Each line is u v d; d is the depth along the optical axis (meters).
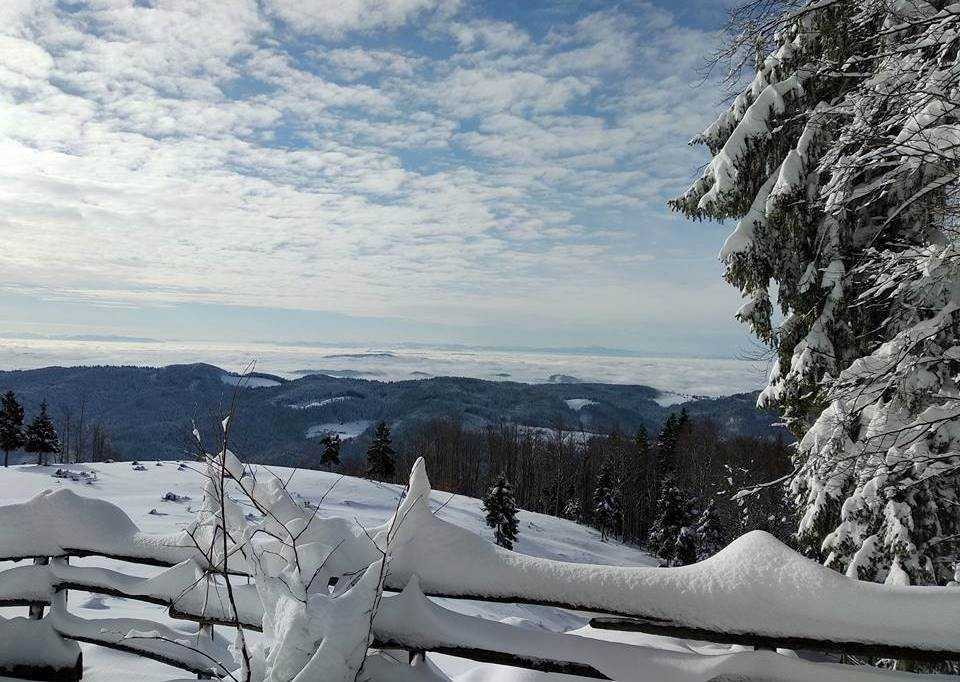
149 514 26.92
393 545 2.78
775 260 7.53
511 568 2.65
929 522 6.18
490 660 2.54
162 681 3.44
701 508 50.91
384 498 40.59
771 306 7.65
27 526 3.32
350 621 2.43
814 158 7.14
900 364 5.77
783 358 7.75
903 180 6.45
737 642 2.37
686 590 2.44
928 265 5.31
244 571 2.92
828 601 2.28
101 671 3.62
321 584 2.69
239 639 2.43
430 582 2.71
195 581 2.96
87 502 3.42
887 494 6.11
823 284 7.14
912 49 5.33
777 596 2.34
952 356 5.57
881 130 5.56
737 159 7.52
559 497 73.94
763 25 6.61
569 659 2.47
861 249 7.27
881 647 2.19
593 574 2.57
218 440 2.73
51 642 3.29
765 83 7.77
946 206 5.82
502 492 44.16
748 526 24.58
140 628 3.12
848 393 6.26
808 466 6.77
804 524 6.95
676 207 8.26
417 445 78.31
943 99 4.79
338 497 39.41
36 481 40.31
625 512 66.75
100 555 3.26
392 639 2.63
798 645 2.29
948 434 5.72
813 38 7.29
